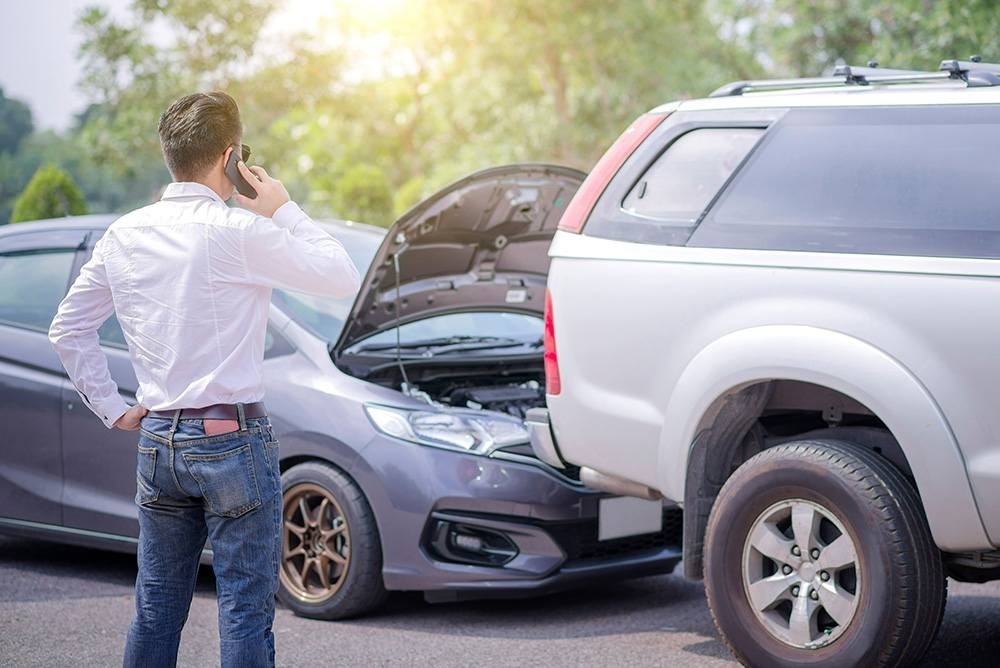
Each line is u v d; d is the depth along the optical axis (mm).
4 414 5859
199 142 3205
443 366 5582
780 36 19875
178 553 3252
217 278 3115
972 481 3574
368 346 5523
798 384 4125
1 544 6734
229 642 3133
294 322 5492
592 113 25484
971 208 3723
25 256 6113
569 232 4527
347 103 28781
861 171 3965
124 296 3172
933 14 13766
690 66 23906
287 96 27359
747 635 4008
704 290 4090
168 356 3113
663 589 5797
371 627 5051
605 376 4352
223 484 3096
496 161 26312
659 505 5340
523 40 23672
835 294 3820
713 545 4098
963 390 3588
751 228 4074
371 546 5051
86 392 3293
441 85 27344
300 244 3174
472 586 4945
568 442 4496
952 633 4777
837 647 3801
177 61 26609
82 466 5684
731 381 3984
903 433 3654
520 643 4781
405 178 36594
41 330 5898
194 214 3160
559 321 4496
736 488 4055
